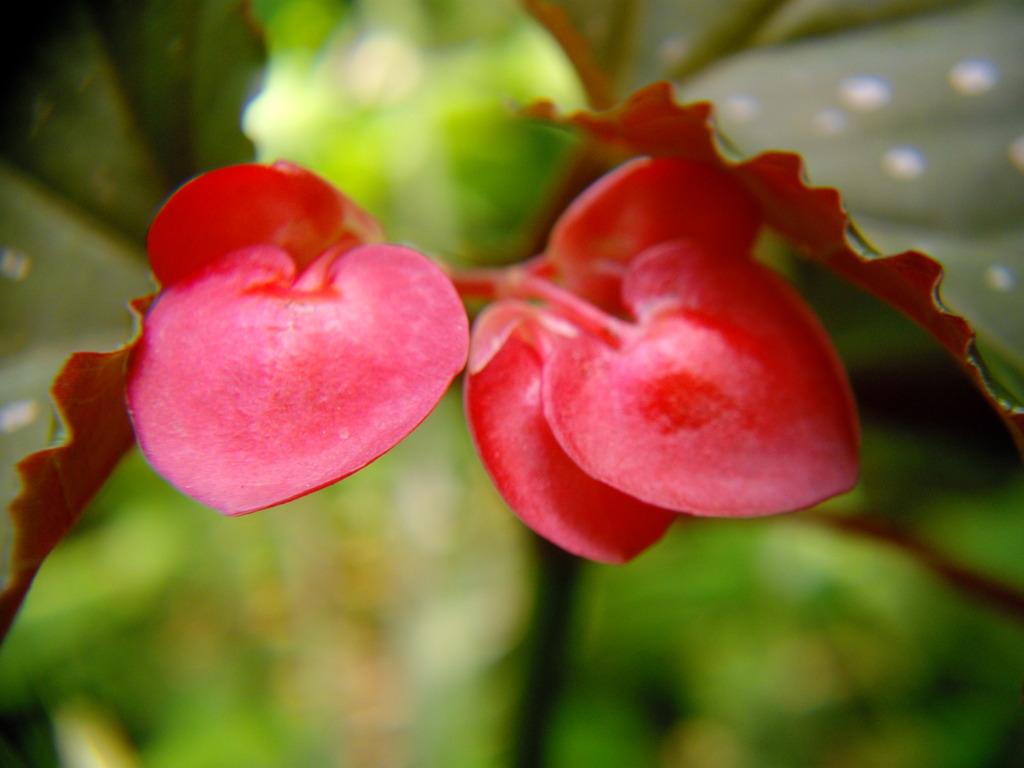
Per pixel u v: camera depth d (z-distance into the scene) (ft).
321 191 0.18
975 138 0.23
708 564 0.49
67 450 0.15
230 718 0.51
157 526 0.55
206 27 0.22
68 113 0.22
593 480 0.17
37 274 0.22
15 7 0.22
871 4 0.25
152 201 0.23
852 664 0.48
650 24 0.26
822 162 0.23
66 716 0.31
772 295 0.18
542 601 0.30
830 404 0.17
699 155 0.20
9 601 0.16
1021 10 0.24
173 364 0.15
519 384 0.17
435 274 0.16
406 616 0.51
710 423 0.17
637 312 0.19
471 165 0.51
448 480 0.49
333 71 0.50
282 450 0.15
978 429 0.34
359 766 0.49
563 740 0.47
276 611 0.55
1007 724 0.41
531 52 0.52
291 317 0.16
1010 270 0.21
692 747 0.49
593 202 0.21
